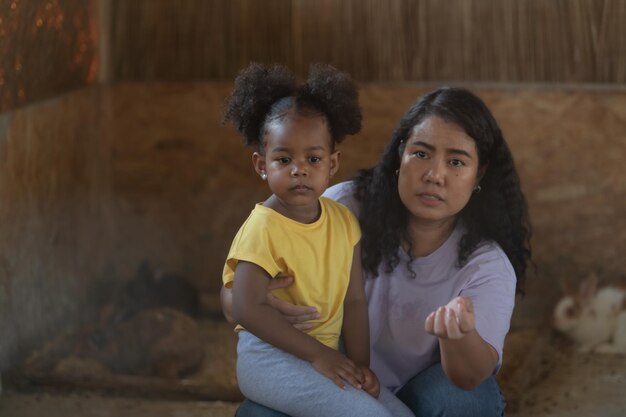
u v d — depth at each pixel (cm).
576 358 452
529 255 276
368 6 504
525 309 497
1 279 412
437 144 250
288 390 247
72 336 461
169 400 401
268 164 248
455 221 267
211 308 515
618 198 494
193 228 537
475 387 247
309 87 250
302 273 250
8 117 418
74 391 403
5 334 415
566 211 500
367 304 270
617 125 489
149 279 505
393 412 254
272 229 248
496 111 500
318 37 511
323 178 248
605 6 485
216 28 520
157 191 538
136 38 527
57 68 472
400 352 269
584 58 492
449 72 505
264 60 518
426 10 501
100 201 528
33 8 437
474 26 499
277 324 244
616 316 461
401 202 267
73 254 492
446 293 262
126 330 443
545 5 491
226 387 407
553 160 498
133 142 535
